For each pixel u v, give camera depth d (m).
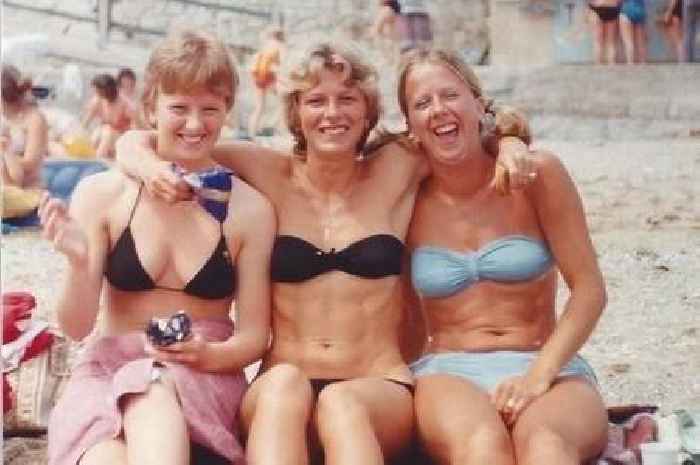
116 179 4.64
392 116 9.31
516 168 4.46
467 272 4.84
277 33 9.79
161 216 4.58
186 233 4.59
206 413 4.33
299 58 4.70
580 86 9.51
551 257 4.89
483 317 4.89
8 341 5.69
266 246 4.70
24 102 9.02
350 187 4.84
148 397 4.20
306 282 4.73
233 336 4.58
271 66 9.49
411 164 4.93
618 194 8.44
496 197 4.87
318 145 4.68
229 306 4.77
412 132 4.89
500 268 4.80
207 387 4.39
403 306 5.02
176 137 4.57
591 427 4.43
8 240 8.29
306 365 4.72
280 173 4.88
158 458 3.96
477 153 4.82
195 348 4.39
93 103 9.25
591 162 8.83
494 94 9.66
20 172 8.79
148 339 4.40
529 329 4.90
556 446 4.12
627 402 6.38
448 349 4.95
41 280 7.52
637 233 8.28
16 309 5.73
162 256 4.57
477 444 4.20
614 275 7.75
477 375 4.75
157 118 4.64
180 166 4.64
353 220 4.78
